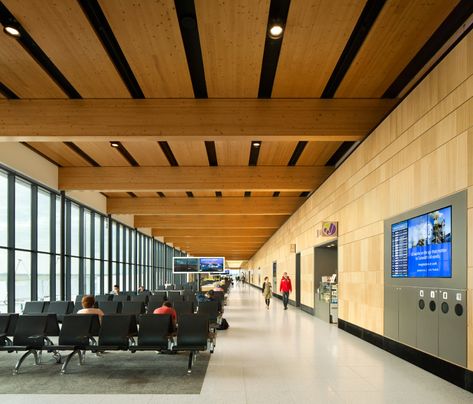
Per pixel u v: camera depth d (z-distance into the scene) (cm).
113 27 643
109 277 2006
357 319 1039
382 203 867
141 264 2894
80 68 774
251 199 2064
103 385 598
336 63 752
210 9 600
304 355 806
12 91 881
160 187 1447
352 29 647
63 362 748
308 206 1781
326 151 1280
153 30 652
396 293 787
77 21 629
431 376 637
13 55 737
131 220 2553
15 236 1186
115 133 907
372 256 929
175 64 759
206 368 700
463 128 563
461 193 567
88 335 708
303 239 1902
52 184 1393
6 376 651
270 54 764
